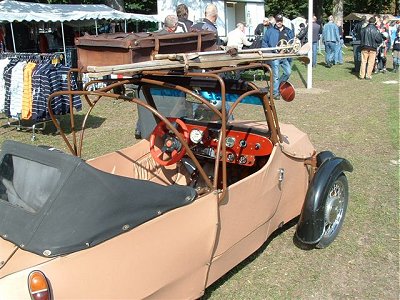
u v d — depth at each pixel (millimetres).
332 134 7492
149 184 2471
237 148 3811
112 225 2309
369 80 13648
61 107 7367
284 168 3551
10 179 2613
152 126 5918
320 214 3621
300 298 3270
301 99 10711
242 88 3205
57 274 2096
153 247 2471
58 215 2252
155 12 29359
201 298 3270
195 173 3953
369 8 47875
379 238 4051
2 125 8648
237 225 3061
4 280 2059
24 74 7277
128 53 3367
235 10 23062
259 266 3676
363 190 5086
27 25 18516
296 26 24688
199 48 4277
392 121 8297
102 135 7824
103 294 2246
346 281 3453
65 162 2373
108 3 20453
